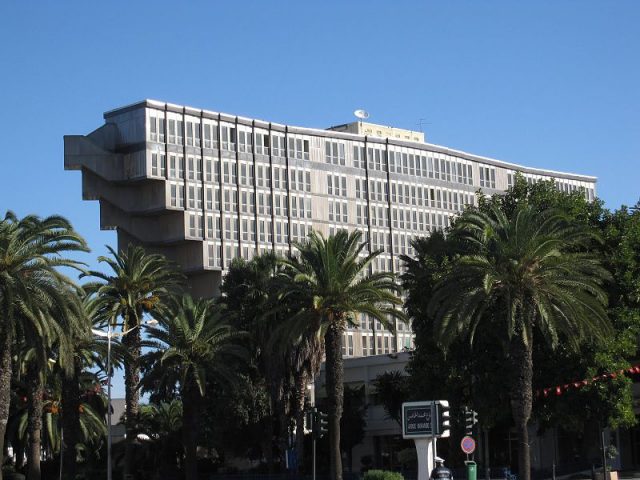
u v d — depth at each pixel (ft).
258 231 414.41
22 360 204.95
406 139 497.87
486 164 492.95
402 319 199.41
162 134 398.21
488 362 186.29
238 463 295.28
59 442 289.53
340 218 438.40
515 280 159.43
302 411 239.30
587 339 178.60
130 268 252.62
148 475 274.16
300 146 433.07
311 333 203.21
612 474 191.11
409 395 218.18
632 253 191.93
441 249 183.83
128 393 251.60
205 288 404.36
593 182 529.04
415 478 212.64
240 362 250.16
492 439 256.52
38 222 171.53
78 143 394.93
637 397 226.79
